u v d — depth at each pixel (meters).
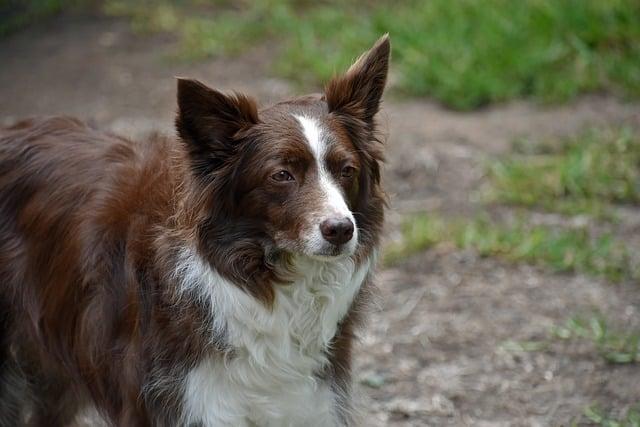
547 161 14.46
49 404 8.72
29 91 17.50
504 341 10.77
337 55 17.59
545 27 17.61
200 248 7.15
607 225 13.01
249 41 19.05
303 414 7.63
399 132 15.59
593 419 9.38
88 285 7.60
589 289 11.66
